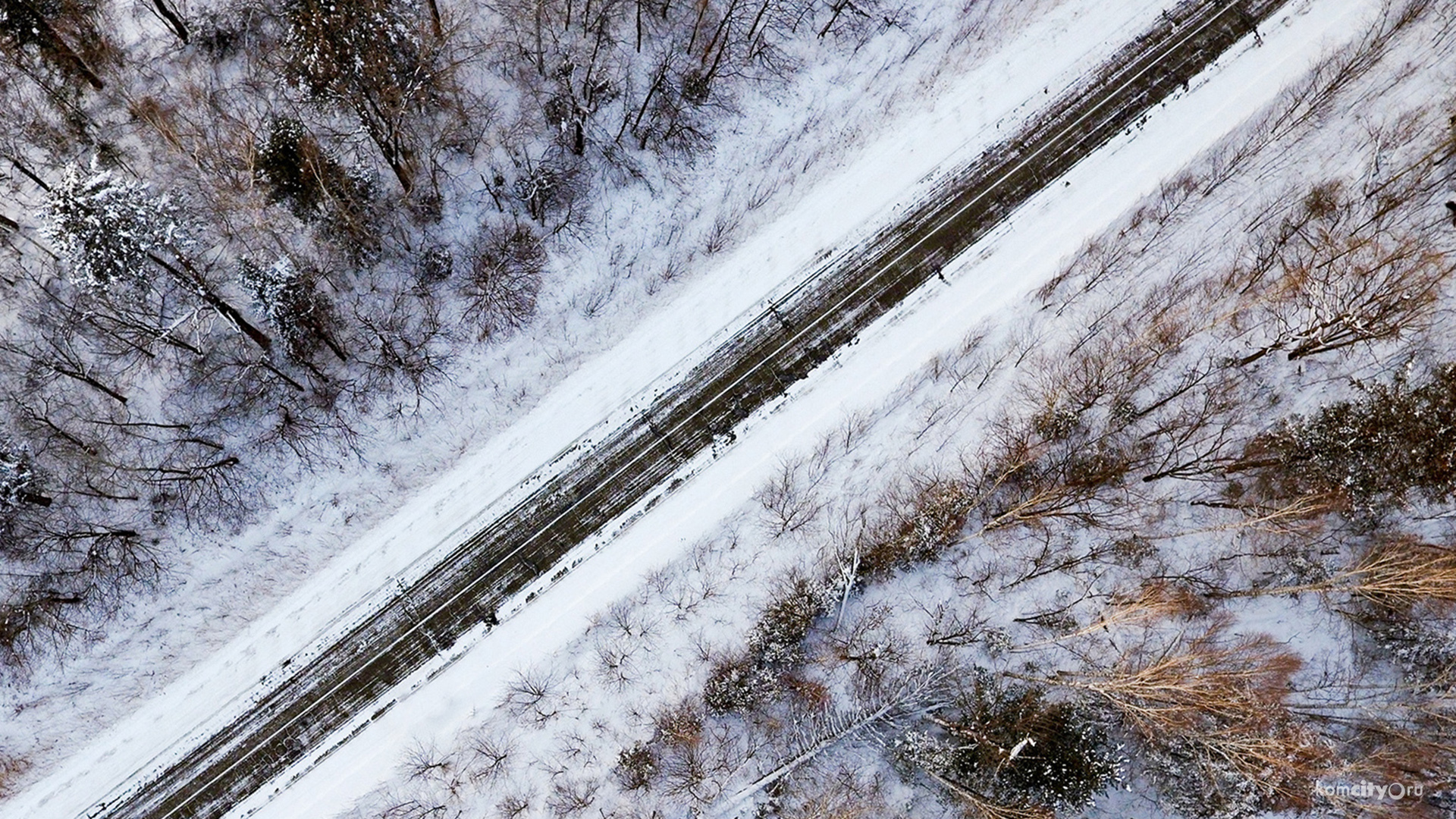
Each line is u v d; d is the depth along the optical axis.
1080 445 43.25
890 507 42.59
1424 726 40.88
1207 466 42.81
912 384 43.22
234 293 42.16
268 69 42.38
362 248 42.69
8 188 41.59
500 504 42.84
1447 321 43.41
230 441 42.66
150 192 41.09
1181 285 43.84
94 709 41.53
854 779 41.59
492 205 44.12
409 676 41.84
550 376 43.69
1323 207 44.03
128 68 42.59
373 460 43.09
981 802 39.56
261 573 42.44
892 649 42.38
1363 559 41.88
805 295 44.19
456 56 43.25
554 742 41.47
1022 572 42.84
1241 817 40.56
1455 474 40.12
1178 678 39.06
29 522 41.28
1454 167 44.12
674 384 43.59
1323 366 43.41
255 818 40.97
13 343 41.53
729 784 41.53
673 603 42.22
